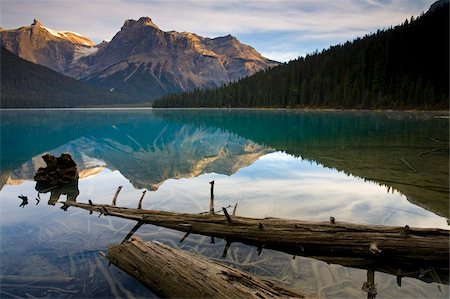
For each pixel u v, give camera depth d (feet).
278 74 409.49
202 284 14.90
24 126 146.61
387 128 111.24
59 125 153.17
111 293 15.99
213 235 22.85
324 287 16.40
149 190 36.58
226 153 66.23
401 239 19.33
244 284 14.85
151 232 23.65
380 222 24.99
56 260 19.24
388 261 19.35
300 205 29.40
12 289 16.26
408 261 19.15
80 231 23.86
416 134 91.25
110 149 76.23
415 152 60.95
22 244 21.54
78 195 35.29
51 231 23.91
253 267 18.43
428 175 41.81
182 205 30.04
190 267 16.03
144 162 57.31
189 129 128.67
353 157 56.70
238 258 19.53
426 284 16.93
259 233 21.44
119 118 215.10
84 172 49.08
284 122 154.81
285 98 341.21
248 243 21.83
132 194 34.91
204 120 183.32
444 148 65.26
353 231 20.31
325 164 50.57
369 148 66.90
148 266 16.87
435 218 25.72
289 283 16.76
